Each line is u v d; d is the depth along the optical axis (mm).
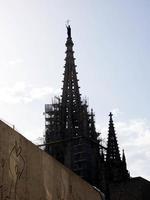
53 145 92188
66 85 110562
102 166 92688
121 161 101188
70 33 118188
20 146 14742
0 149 13242
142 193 57875
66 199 19156
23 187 14625
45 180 16797
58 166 18641
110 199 59812
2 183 13172
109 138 106000
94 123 101875
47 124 100812
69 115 102875
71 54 116062
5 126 13766
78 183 21391
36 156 16156
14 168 14094
